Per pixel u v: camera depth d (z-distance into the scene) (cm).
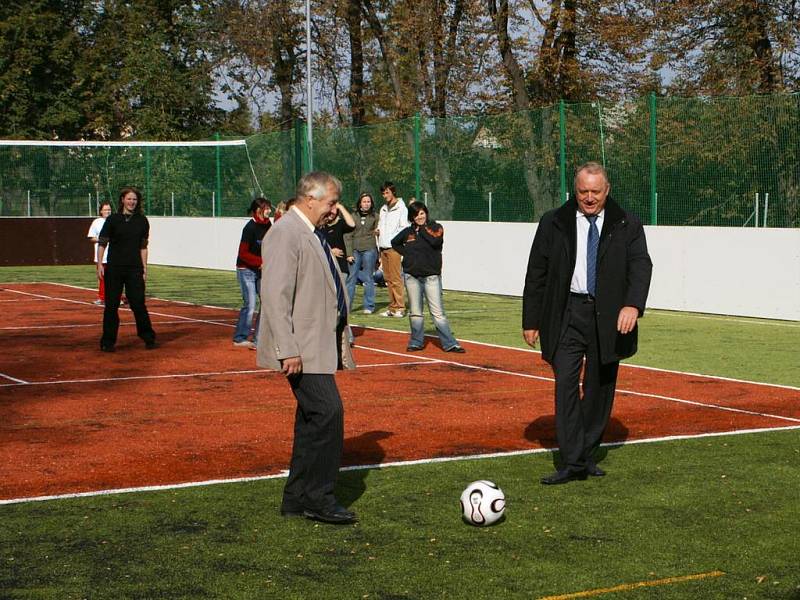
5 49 5284
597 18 3616
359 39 4453
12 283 2848
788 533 659
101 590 561
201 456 870
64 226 3575
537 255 783
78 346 1581
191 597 552
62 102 5381
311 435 681
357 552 623
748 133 1914
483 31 3819
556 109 2230
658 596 552
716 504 721
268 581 575
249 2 4331
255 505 721
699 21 3297
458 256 2539
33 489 766
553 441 924
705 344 1570
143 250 1539
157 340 1653
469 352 1491
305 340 672
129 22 5634
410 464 838
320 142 2838
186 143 3259
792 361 1402
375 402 1108
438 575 583
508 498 738
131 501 732
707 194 1989
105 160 3625
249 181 3222
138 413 1054
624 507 715
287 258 665
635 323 757
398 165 2625
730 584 570
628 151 2108
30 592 558
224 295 2497
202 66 5247
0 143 3195
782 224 1878
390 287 1992
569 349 777
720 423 998
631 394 1156
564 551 623
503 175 2381
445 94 4031
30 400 1127
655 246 2081
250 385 1222
